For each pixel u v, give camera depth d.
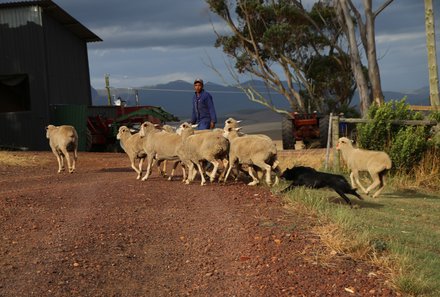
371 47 23.00
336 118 13.90
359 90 24.00
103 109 30.06
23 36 26.70
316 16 33.94
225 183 11.00
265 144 10.31
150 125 11.96
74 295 5.41
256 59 35.28
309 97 36.62
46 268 6.04
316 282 5.70
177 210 8.70
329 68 35.06
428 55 16.09
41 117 26.72
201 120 12.39
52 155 20.42
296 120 25.62
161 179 12.30
